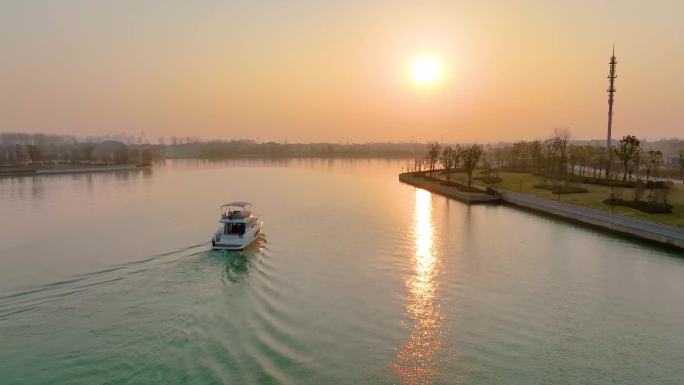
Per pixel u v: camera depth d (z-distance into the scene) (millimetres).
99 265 39531
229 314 29188
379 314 29703
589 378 22422
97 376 21828
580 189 77125
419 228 57469
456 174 125438
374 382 21797
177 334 26188
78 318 28234
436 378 22250
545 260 42094
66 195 91625
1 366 22641
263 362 23250
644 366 23609
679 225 49750
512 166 139375
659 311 30281
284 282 35625
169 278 36125
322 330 27156
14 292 32781
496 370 23031
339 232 54906
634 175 102500
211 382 21281
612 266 40031
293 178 140500
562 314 29875
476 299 32406
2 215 67000
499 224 60000
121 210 71625
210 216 65812
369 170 187000
